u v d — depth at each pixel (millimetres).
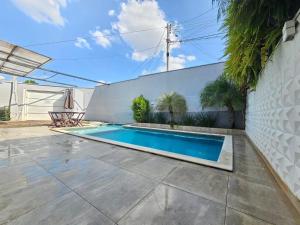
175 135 7059
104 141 4531
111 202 1617
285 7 1793
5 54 6102
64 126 8805
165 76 9484
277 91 2232
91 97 14047
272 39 2166
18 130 6953
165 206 1551
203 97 6965
